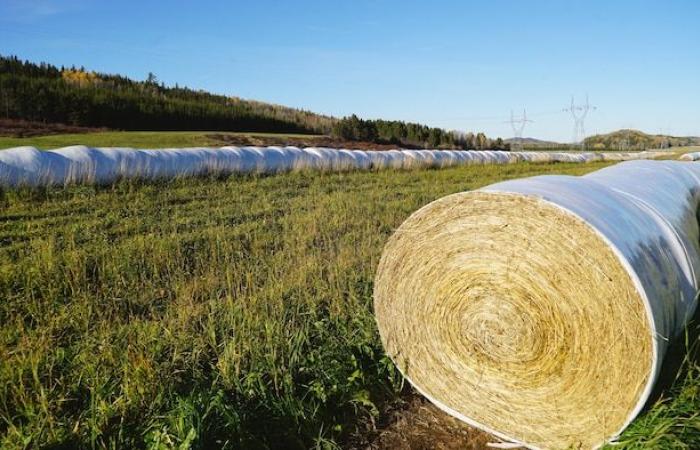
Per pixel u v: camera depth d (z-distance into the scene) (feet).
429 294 12.78
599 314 10.38
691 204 19.48
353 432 12.57
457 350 12.40
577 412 10.87
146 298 18.83
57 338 15.48
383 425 12.85
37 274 19.88
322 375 13.50
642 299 9.89
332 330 15.83
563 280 10.74
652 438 10.12
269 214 32.89
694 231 15.97
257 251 24.18
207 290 19.44
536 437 11.49
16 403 11.61
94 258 22.36
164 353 14.64
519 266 11.28
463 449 12.04
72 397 12.44
